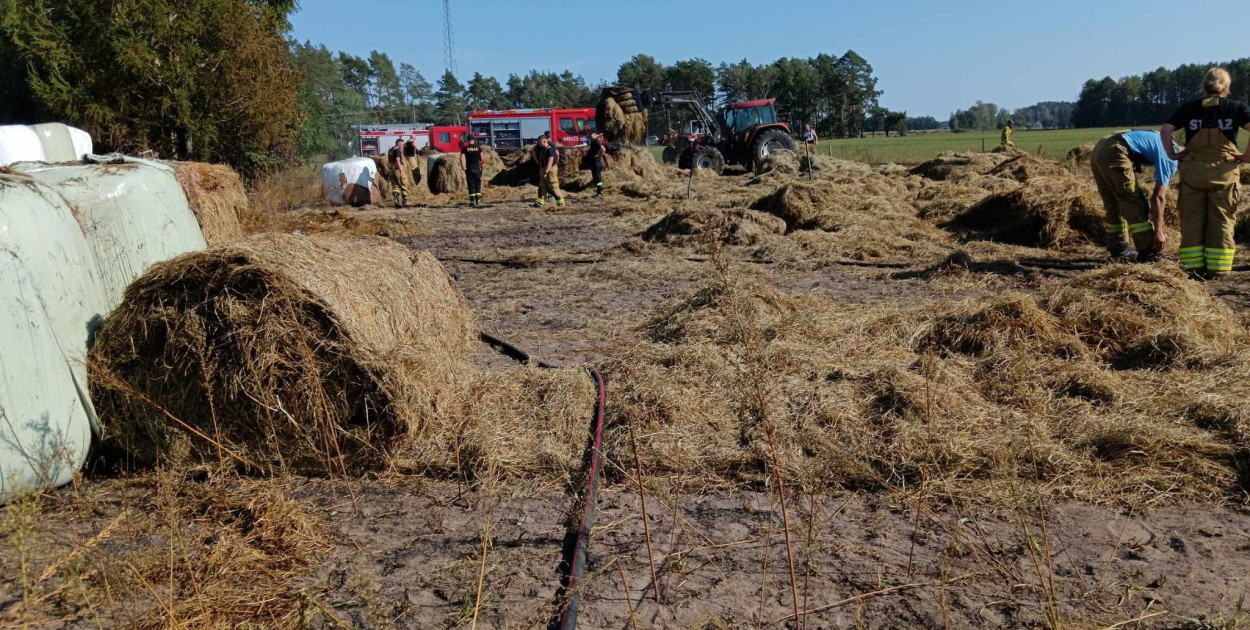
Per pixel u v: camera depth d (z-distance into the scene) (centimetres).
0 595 274
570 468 375
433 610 266
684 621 258
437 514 338
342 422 375
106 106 2073
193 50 2105
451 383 445
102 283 410
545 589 278
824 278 848
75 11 2014
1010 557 290
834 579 280
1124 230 891
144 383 372
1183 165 744
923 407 411
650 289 829
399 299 438
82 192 415
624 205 1762
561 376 479
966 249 999
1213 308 553
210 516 335
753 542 309
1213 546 293
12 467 329
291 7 2614
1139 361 482
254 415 370
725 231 1095
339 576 289
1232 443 356
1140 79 12344
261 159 2414
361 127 5016
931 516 325
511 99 15050
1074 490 338
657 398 439
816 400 436
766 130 2823
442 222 1625
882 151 4881
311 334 367
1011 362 474
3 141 684
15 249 341
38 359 342
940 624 252
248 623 259
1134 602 259
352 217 1608
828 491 349
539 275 933
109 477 378
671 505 327
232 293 364
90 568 286
